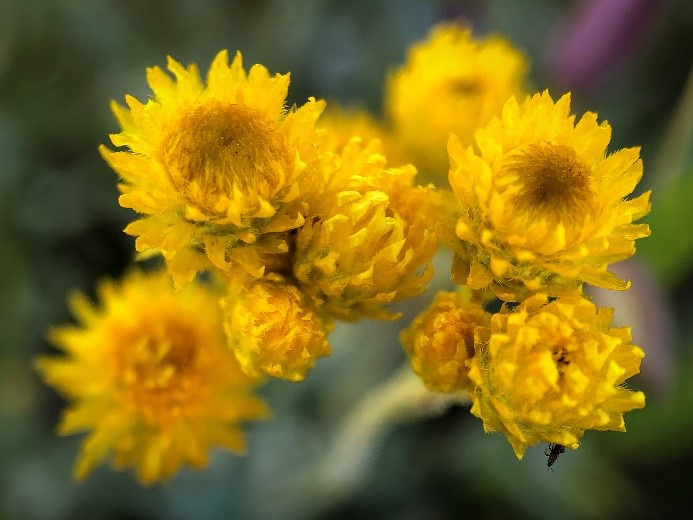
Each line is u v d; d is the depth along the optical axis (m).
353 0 0.14
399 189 0.07
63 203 0.13
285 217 0.07
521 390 0.07
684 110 0.11
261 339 0.07
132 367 0.09
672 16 0.14
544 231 0.07
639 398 0.07
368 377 0.11
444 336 0.07
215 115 0.07
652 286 0.10
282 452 0.11
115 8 0.14
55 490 0.12
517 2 0.14
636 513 0.12
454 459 0.12
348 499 0.12
